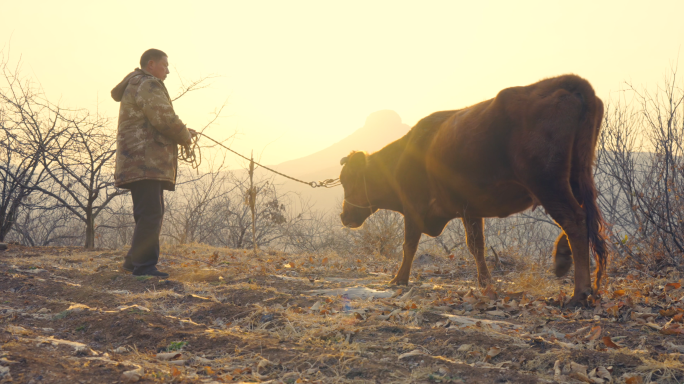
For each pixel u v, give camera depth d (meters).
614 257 6.53
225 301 4.45
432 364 2.65
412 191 5.40
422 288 4.95
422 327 3.43
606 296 4.23
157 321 3.44
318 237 14.97
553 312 3.79
